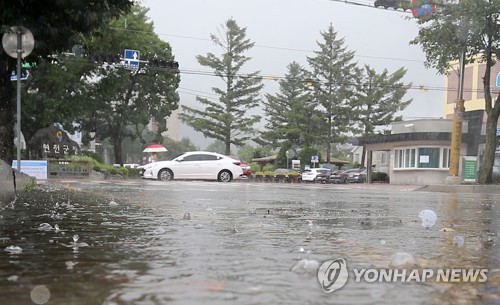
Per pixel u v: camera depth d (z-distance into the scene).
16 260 2.38
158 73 36.09
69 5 6.61
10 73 8.15
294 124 56.31
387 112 53.66
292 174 39.03
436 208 7.17
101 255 2.54
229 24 53.78
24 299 1.68
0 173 6.02
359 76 54.38
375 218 5.09
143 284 1.92
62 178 23.12
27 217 4.36
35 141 31.34
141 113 37.78
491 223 4.91
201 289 1.85
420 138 30.08
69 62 24.36
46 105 25.84
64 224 3.90
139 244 2.93
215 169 21.94
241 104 54.56
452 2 19.91
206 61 53.53
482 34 20.16
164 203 6.62
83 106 27.64
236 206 6.37
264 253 2.69
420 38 21.47
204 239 3.18
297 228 3.96
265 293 1.81
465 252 2.94
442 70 22.08
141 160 88.94
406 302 1.77
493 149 21.39
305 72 56.81
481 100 42.19
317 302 1.72
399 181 32.66
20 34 6.57
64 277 2.02
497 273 2.31
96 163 27.06
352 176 39.56
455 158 21.02
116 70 27.78
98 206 5.81
